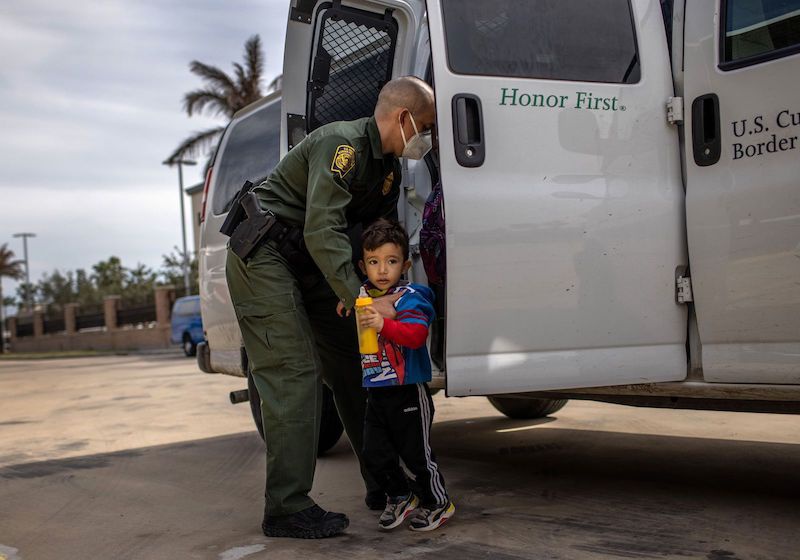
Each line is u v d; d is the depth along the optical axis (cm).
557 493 364
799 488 349
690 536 289
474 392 294
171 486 430
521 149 303
